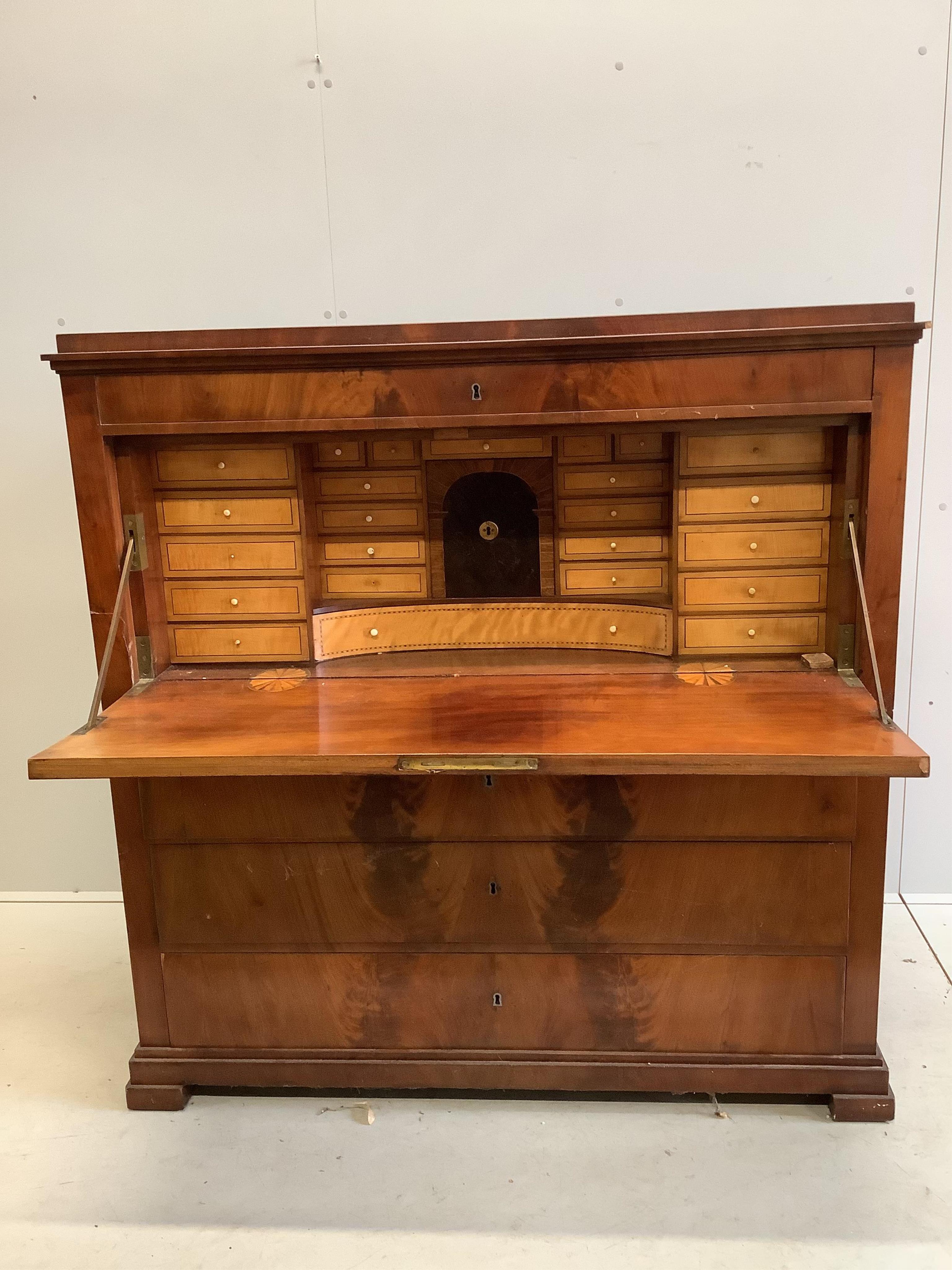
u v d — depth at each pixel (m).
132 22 2.00
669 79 1.96
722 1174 1.51
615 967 1.61
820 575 1.67
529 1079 1.65
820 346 1.49
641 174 2.01
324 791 1.56
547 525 1.79
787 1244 1.38
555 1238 1.40
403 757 1.31
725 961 1.59
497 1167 1.54
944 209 1.99
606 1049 1.64
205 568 1.75
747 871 1.55
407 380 1.55
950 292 2.03
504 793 1.54
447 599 1.83
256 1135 1.64
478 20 1.96
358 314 2.11
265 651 1.78
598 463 1.74
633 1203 1.46
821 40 1.93
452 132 2.01
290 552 1.74
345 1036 1.67
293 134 2.03
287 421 1.57
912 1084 1.70
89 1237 1.43
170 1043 1.71
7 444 2.20
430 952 1.62
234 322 2.12
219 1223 1.45
